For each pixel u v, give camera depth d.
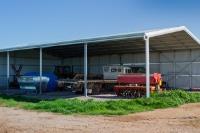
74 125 11.77
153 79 23.23
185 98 19.88
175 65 30.42
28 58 37.22
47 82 29.30
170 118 13.13
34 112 15.73
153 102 17.27
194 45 27.98
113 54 34.44
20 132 10.58
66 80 29.92
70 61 38.41
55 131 10.63
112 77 28.69
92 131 10.52
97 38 22.86
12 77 35.94
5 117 14.05
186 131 10.31
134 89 22.83
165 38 25.83
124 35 21.41
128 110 15.92
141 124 11.78
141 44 27.94
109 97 23.16
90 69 36.50
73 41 24.42
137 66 31.86
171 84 30.62
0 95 24.58
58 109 15.88
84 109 15.74
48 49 33.06
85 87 23.84
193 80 29.28
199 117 13.25
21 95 25.39
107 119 13.21
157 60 31.61
